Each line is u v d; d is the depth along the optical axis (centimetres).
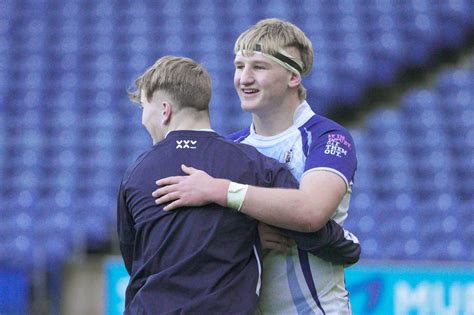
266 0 3142
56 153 2578
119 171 2523
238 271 661
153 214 666
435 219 2434
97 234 2319
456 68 3042
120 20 3055
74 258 2200
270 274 726
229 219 660
